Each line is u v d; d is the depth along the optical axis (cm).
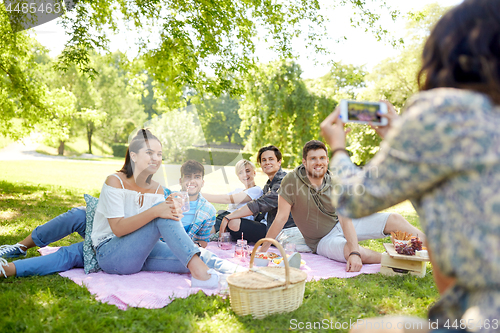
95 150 3438
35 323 195
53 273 285
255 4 854
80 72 842
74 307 219
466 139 86
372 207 102
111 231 283
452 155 87
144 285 262
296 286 222
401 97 1418
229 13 837
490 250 84
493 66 91
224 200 335
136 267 284
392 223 350
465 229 87
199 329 198
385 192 98
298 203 357
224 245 384
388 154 98
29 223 468
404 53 1345
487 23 93
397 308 233
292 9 921
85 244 294
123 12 804
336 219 371
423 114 91
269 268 243
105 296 240
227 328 200
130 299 235
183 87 802
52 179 1240
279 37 920
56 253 292
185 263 257
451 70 98
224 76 871
